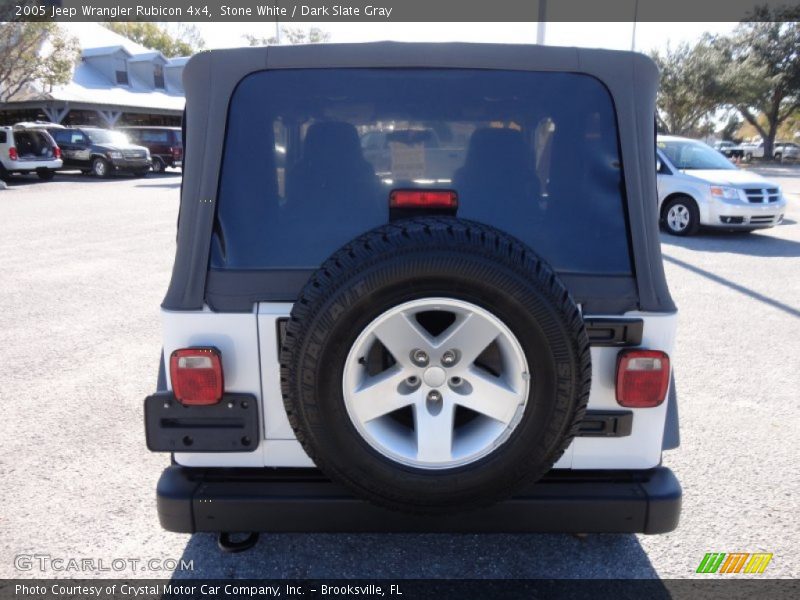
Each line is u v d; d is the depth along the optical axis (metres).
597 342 2.27
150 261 9.38
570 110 2.38
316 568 2.84
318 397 2.04
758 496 3.43
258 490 2.36
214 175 2.32
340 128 2.39
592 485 2.39
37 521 3.17
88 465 3.70
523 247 2.04
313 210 2.39
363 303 1.98
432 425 2.10
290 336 2.03
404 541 3.03
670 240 11.46
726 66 44.22
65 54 27.50
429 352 2.06
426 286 1.98
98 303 7.12
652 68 2.38
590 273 2.33
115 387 4.80
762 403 4.62
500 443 2.10
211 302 2.27
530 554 2.94
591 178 2.39
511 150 2.41
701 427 4.24
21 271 8.63
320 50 2.36
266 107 2.37
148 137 29.20
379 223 2.40
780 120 49.47
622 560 2.90
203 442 2.33
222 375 2.27
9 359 5.36
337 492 2.36
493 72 2.38
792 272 8.88
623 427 2.33
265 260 2.34
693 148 12.58
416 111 2.39
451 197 2.22
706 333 6.23
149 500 3.36
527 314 1.97
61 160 23.70
